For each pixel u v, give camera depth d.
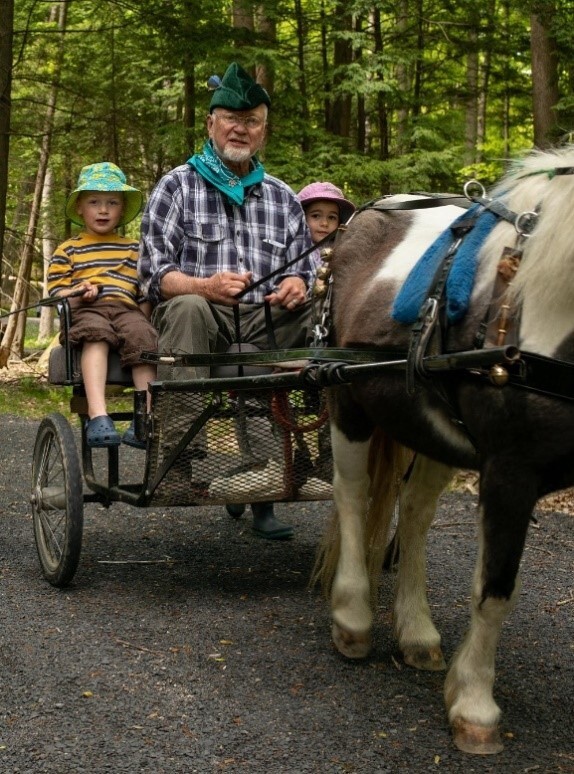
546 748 2.96
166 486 4.11
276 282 4.62
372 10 12.83
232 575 4.66
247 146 4.54
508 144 17.62
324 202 5.61
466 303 2.93
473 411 2.87
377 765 2.83
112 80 13.90
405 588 3.69
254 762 2.85
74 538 4.23
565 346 2.69
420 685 3.42
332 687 3.38
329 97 12.70
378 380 3.34
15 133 12.31
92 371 4.44
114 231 4.98
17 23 14.32
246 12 12.63
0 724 3.07
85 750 2.90
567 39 9.82
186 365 3.99
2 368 14.91
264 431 4.10
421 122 13.16
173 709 3.18
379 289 3.43
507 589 2.85
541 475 2.80
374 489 3.79
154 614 4.07
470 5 13.75
